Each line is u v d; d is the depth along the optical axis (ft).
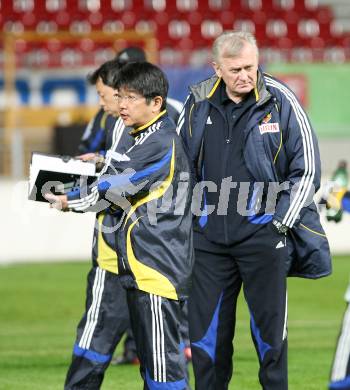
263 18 234.38
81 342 61.93
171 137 53.98
